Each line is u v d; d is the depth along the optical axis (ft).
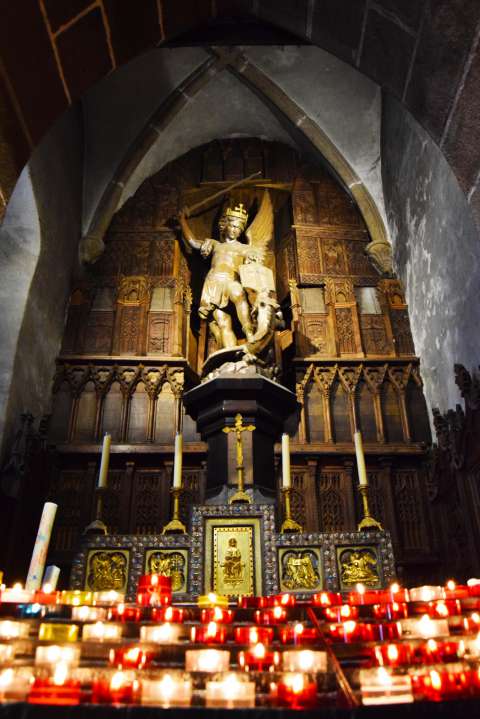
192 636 10.27
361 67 15.87
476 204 13.24
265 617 11.80
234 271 27.76
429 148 26.09
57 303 28.04
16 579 21.42
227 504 17.98
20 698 7.36
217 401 22.82
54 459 24.99
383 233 31.91
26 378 24.36
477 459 21.11
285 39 22.63
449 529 23.50
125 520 24.18
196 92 32.94
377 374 27.78
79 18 13.16
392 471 25.67
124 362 27.61
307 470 25.44
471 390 21.53
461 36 12.44
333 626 10.43
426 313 27.09
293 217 33.04
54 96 13.64
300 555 17.01
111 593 11.91
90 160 32.81
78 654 8.80
